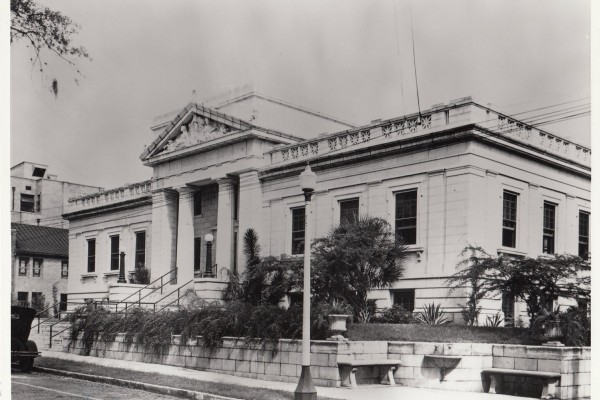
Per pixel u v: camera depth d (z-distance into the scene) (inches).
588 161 1175.6
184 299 1248.2
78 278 1882.4
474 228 957.8
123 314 1045.2
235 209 1382.9
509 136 1019.9
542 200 1085.8
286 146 1254.9
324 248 864.3
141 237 1680.6
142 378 742.5
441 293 967.0
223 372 815.1
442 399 596.4
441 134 991.0
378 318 932.6
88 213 1855.3
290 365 731.4
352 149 1116.5
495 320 936.3
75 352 1088.8
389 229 1035.3
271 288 941.8
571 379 636.7
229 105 1391.5
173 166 1514.5
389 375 702.5
